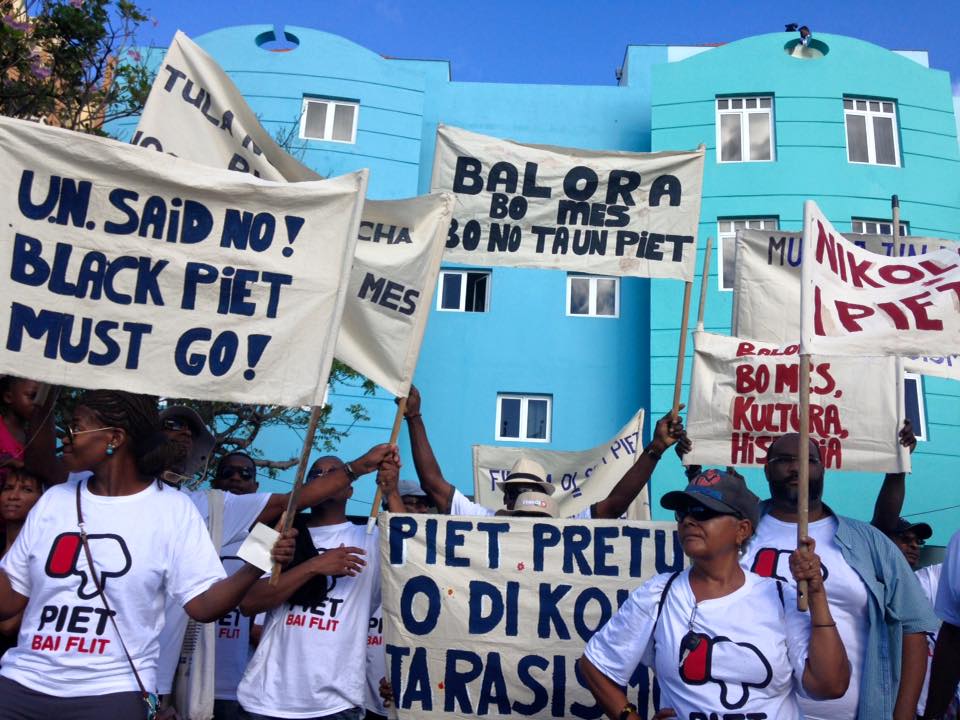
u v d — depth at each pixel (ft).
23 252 12.44
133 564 11.41
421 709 15.74
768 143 59.06
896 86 59.62
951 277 14.53
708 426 21.18
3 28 26.18
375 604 16.71
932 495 52.11
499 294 59.57
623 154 20.24
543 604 16.14
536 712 15.75
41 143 12.67
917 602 13.55
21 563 11.54
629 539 16.39
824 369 20.83
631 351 58.54
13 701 10.80
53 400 13.79
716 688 11.29
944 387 53.62
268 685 15.07
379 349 16.35
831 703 13.50
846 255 14.79
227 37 60.85
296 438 54.49
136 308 12.73
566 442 57.36
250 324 13.01
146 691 11.27
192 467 17.28
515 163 20.22
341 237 13.42
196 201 13.12
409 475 55.52
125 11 29.12
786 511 14.65
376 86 60.85
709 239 22.06
